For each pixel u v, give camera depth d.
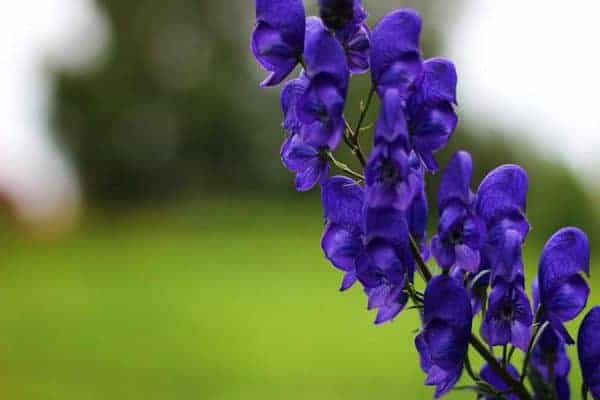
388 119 4.29
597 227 43.25
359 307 26.81
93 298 30.98
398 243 4.52
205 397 17.58
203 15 70.75
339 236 4.81
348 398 16.64
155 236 52.84
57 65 72.62
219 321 25.30
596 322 4.71
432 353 4.54
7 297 31.86
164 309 28.00
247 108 68.25
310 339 21.83
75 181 72.81
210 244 47.16
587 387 4.73
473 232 4.54
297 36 4.68
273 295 29.70
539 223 43.28
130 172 71.69
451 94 4.58
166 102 71.00
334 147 4.43
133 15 71.38
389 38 4.58
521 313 4.40
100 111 71.56
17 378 19.84
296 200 63.53
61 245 50.12
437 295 4.53
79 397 18.27
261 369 18.94
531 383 4.88
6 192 47.59
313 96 4.46
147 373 19.56
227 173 68.75
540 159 45.38
